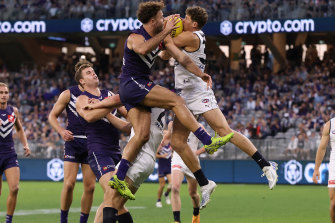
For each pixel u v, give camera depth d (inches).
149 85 358.9
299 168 1230.9
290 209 761.6
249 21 1464.1
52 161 1365.7
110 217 379.6
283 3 1464.1
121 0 1563.7
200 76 361.1
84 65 452.4
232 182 1286.9
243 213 713.6
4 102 530.9
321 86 1529.3
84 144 469.1
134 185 387.2
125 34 1662.2
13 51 1962.4
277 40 1724.9
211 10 1502.2
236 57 1817.2
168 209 762.8
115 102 384.5
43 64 2014.0
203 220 642.2
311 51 1691.7
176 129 395.9
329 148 1220.5
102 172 418.3
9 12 1619.1
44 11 1599.4
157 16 358.9
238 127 1366.9
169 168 807.1
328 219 649.6
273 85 1569.9
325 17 1413.6
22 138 566.6
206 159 1306.6
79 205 799.7
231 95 1589.6
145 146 385.4
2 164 521.3
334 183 453.1
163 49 376.8
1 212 711.7
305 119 1391.5
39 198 924.0
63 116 1520.7
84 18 1549.0
